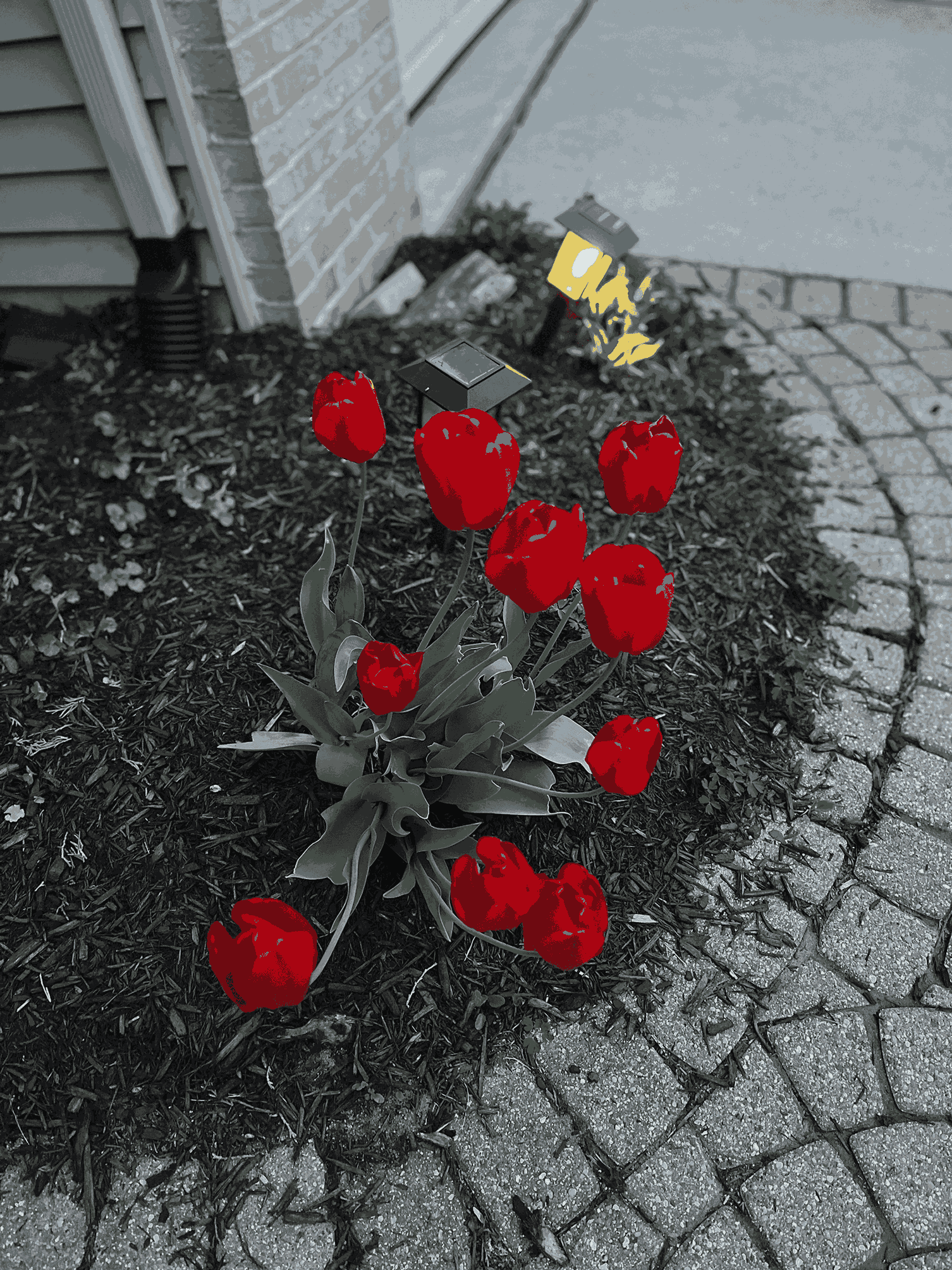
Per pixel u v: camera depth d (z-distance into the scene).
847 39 2.79
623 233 1.32
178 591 1.16
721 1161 0.83
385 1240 0.77
